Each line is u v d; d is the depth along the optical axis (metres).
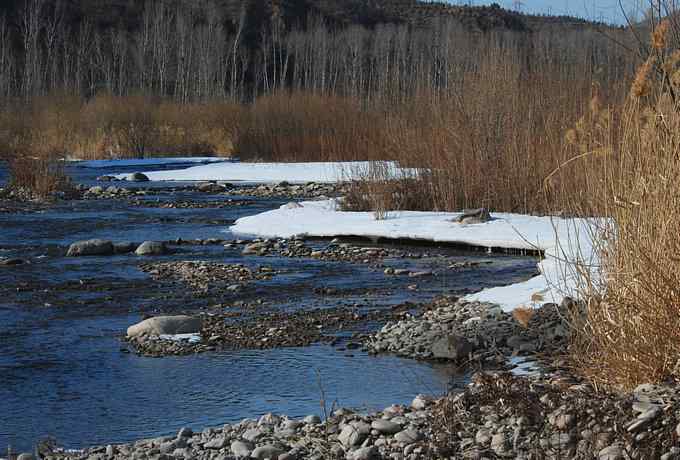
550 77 17.05
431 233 14.70
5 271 12.69
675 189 5.84
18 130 35.03
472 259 13.30
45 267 13.03
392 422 5.46
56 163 25.02
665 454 4.58
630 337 5.74
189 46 70.25
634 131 6.20
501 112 16.80
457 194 16.94
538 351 7.50
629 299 5.85
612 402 5.23
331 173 27.34
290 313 9.80
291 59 85.44
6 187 23.45
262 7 92.25
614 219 6.17
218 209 20.47
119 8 85.81
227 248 14.82
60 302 10.59
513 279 11.59
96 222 18.12
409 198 17.56
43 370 7.68
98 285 11.62
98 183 26.72
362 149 28.22
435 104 17.91
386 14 103.31
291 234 15.87
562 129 15.36
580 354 6.24
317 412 6.36
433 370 7.38
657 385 5.55
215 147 37.97
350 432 5.38
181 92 65.56
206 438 5.73
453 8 105.88
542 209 15.60
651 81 6.17
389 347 8.17
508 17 98.44
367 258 13.63
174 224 17.83
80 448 5.81
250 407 6.56
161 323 8.95
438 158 17.25
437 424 5.39
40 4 71.12
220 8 88.38
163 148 37.47
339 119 32.81
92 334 9.00
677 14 6.11
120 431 6.12
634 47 6.46
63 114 36.69
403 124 18.30
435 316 9.13
